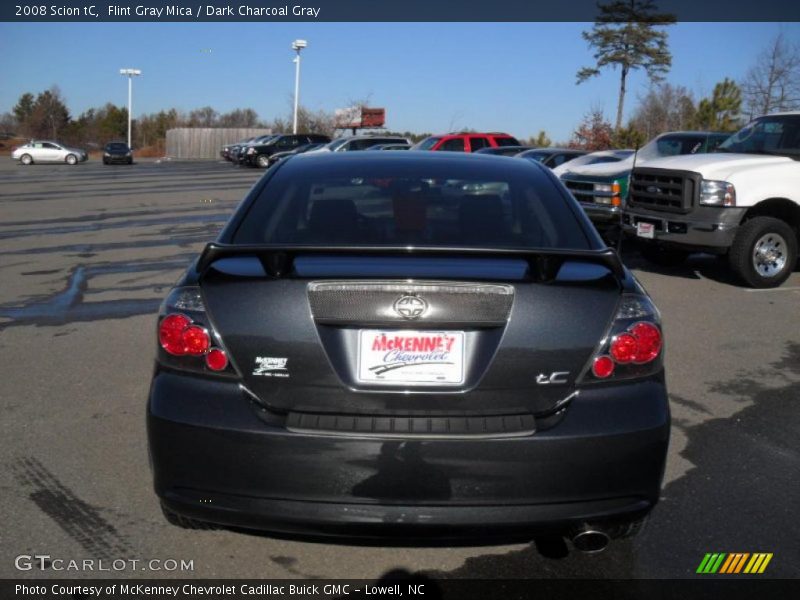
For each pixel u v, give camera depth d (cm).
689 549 342
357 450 273
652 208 970
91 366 589
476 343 281
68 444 443
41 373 571
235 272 293
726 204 898
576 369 283
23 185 2803
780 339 690
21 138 9388
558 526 281
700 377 583
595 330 286
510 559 334
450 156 418
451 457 273
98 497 380
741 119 2891
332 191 371
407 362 280
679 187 928
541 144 3819
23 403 508
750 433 475
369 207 360
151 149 7675
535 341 281
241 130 6512
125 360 606
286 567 325
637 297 301
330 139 4316
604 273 299
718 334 705
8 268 1039
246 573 320
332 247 297
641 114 3650
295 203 362
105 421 478
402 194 369
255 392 284
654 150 1316
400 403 279
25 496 380
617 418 282
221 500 284
